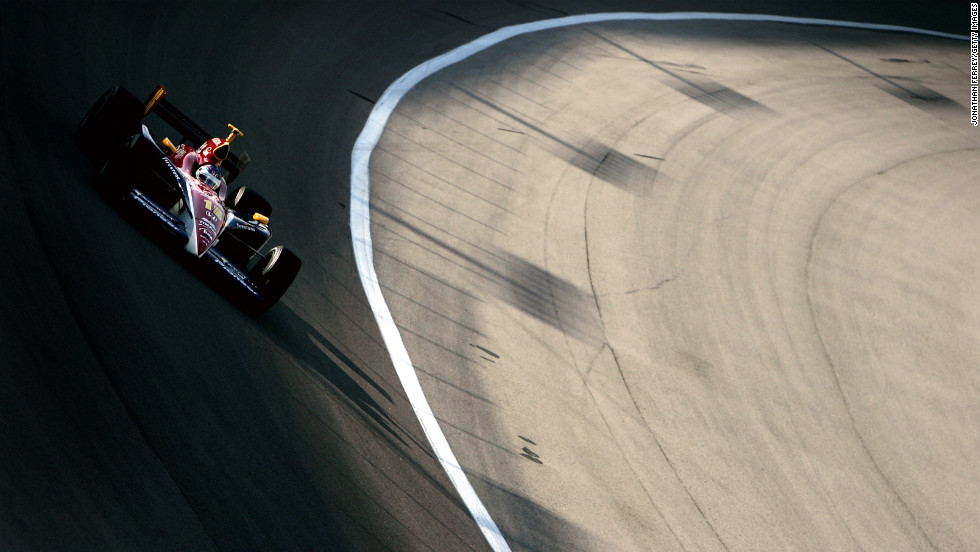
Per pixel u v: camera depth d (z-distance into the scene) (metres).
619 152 69.00
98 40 48.53
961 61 114.19
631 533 36.06
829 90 94.19
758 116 83.25
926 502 44.47
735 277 58.53
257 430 28.86
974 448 49.53
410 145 58.53
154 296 30.56
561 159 65.00
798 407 48.22
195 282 33.38
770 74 93.31
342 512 28.72
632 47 88.00
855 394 50.88
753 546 38.09
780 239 65.12
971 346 59.00
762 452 43.88
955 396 53.47
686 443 42.69
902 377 53.69
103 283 29.17
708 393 46.84
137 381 26.53
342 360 37.06
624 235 58.81
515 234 54.38
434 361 40.91
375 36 70.19
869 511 42.56
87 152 36.78
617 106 75.81
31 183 31.36
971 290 65.69
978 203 79.38
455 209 54.09
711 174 70.75
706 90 84.56
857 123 88.75
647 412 43.84
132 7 54.56
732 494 40.50
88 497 21.94
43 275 27.55
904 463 46.66
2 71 39.03
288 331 36.12
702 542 37.19
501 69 74.25
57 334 25.83
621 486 38.41
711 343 51.09
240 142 48.03
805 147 80.50
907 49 112.94
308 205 46.69
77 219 31.09
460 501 33.59
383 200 51.41
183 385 27.91
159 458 24.64
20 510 20.28
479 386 40.72
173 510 23.44
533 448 38.41
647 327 50.56
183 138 42.50
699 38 96.19
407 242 48.81
